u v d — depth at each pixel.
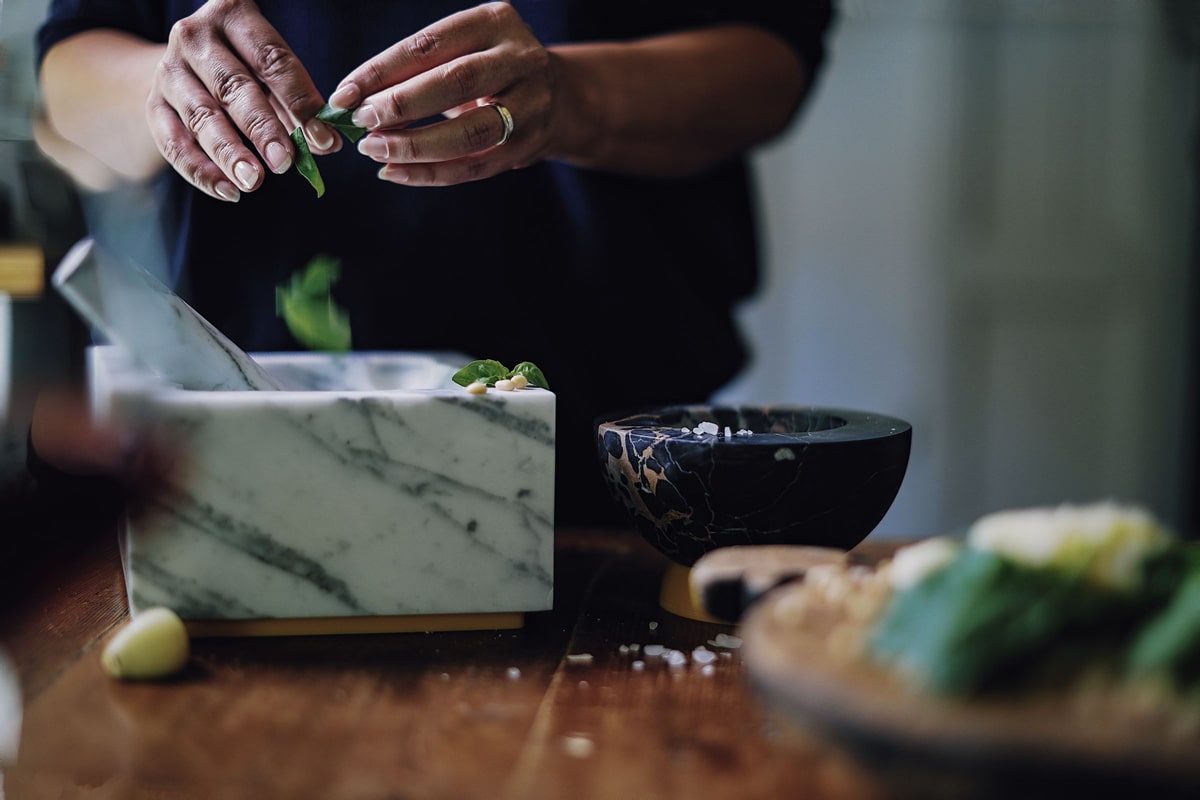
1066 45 2.17
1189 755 0.38
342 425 0.70
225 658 0.68
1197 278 2.23
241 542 0.70
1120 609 0.47
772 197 2.21
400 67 0.82
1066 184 2.22
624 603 0.80
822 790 0.50
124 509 0.71
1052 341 2.27
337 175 1.09
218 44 0.83
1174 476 2.30
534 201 1.14
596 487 1.20
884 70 2.17
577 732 0.57
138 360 0.73
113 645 0.64
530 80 0.86
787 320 2.25
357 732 0.57
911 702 0.42
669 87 1.04
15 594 0.79
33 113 1.50
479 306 1.14
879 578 0.55
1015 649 0.43
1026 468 2.31
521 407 0.72
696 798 0.49
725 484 0.69
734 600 0.58
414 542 0.71
